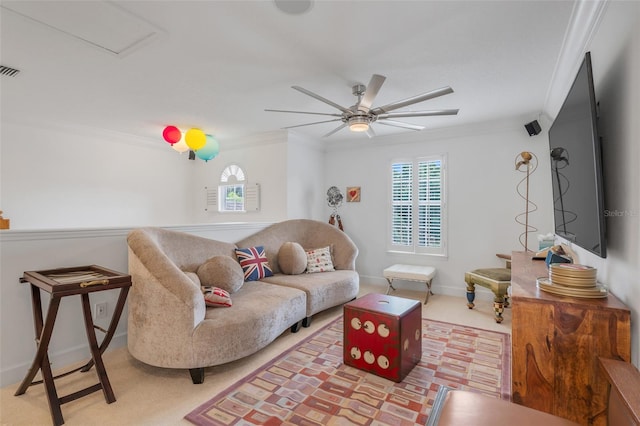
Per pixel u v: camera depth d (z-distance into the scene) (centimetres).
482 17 192
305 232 459
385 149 508
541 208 396
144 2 177
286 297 298
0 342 216
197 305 225
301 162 512
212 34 210
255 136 503
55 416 179
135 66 256
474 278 376
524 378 159
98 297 265
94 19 193
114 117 400
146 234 260
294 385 221
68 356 247
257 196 509
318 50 231
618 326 143
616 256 163
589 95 158
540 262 280
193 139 426
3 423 180
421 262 477
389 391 213
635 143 137
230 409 194
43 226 421
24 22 195
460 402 130
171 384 222
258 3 178
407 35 212
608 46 170
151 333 227
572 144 196
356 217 535
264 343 260
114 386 220
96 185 473
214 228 366
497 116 399
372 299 267
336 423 181
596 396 147
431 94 240
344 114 296
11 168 396
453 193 453
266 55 239
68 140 445
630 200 144
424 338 300
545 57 244
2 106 355
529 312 158
